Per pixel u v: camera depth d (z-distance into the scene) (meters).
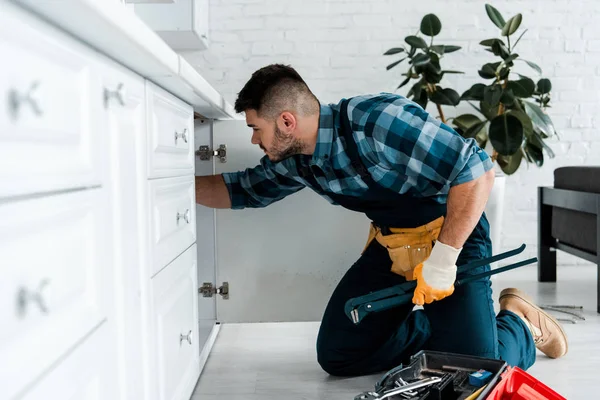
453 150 1.43
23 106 0.61
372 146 1.50
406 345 1.78
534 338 1.89
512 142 3.01
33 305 0.64
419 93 3.24
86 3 0.66
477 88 3.25
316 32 3.63
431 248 1.66
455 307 1.64
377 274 1.80
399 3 3.62
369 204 1.69
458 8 3.63
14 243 0.60
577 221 2.88
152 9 3.11
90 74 0.83
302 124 1.52
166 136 1.28
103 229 0.86
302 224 2.09
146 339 1.08
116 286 0.92
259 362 1.96
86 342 0.79
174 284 1.33
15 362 0.59
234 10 3.62
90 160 0.81
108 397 0.88
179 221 1.37
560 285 3.15
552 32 3.65
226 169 2.04
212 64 3.64
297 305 2.11
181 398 1.36
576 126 3.70
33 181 0.64
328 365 1.79
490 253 1.76
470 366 1.37
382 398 1.23
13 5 0.60
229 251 2.10
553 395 1.28
